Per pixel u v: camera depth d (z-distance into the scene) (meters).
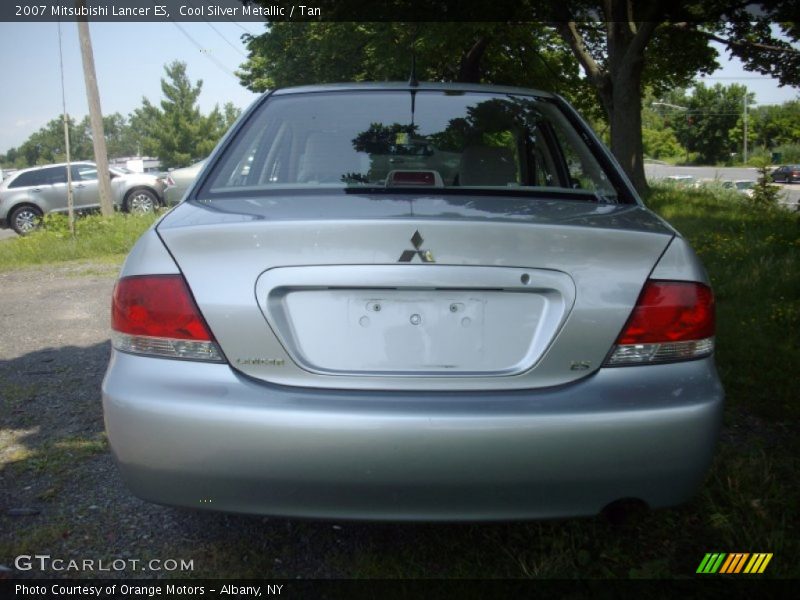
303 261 2.02
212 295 2.03
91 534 2.63
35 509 2.81
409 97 3.14
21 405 4.01
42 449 3.39
